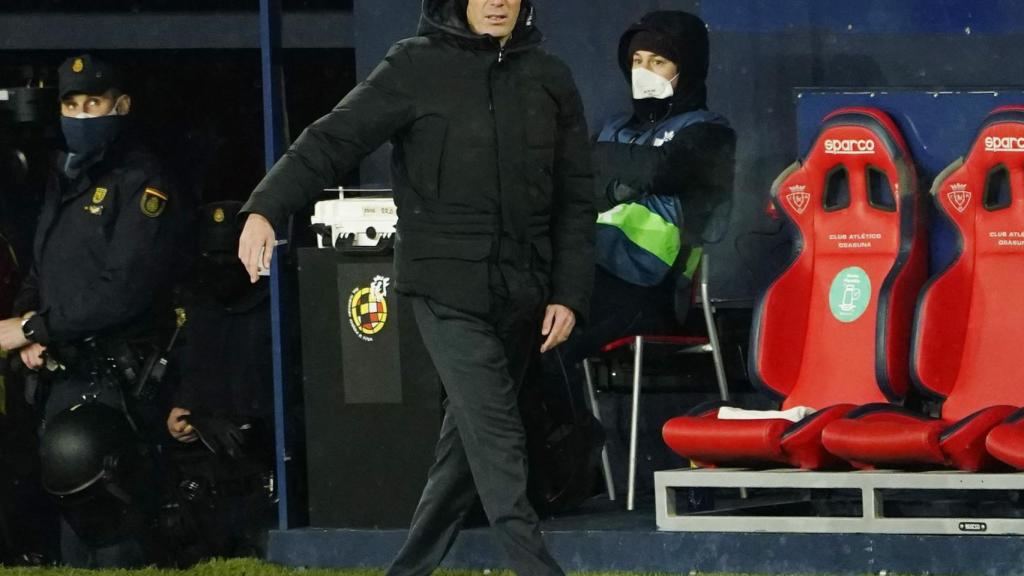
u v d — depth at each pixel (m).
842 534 19.09
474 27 16.16
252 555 22.19
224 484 22.03
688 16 24.11
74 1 26.86
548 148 16.27
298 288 21.89
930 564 18.73
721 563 19.59
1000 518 18.59
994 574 18.47
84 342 21.92
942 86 22.33
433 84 16.02
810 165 22.14
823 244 22.17
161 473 21.81
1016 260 20.94
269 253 15.55
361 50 25.05
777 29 25.11
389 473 21.16
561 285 16.62
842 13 24.94
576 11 25.50
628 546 19.95
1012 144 20.92
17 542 23.03
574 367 23.84
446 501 16.75
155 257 21.86
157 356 22.08
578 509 22.89
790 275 22.11
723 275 25.06
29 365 22.06
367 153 16.09
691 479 19.97
